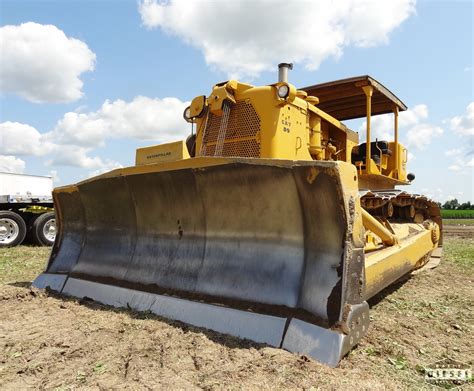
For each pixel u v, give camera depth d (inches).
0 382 97.4
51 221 453.4
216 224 152.6
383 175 249.3
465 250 396.8
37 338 125.3
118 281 173.9
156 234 175.0
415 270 249.1
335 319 109.1
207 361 105.0
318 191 117.1
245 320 125.0
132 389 91.5
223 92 185.8
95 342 120.3
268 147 175.2
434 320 155.4
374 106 274.1
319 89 235.6
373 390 90.5
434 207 298.8
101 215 197.0
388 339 129.9
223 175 140.5
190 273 153.7
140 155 173.0
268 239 137.3
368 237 179.9
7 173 525.0
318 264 120.3
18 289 186.2
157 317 144.3
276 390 88.7
